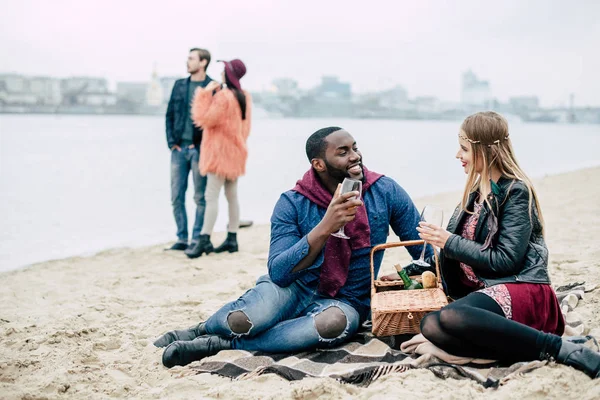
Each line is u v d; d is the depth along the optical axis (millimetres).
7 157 23516
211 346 3750
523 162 22188
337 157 3721
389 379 3199
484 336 3174
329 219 3459
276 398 3086
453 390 3033
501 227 3348
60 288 5809
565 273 5184
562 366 3127
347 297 3863
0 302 5352
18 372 3668
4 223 9945
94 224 9875
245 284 5676
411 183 15414
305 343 3625
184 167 7348
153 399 3277
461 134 3500
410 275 3945
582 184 12141
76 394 3361
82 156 24328
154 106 191375
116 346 4148
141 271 6441
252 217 10328
